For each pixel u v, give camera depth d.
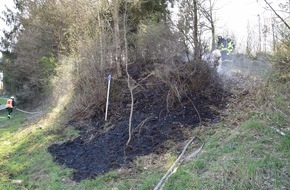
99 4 11.08
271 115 5.34
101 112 9.32
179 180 4.61
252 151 4.53
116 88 9.87
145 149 6.26
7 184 6.65
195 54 7.75
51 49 17.61
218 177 4.27
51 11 16.39
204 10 9.85
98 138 7.77
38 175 6.91
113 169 5.95
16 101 19.94
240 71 8.07
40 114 13.77
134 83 9.54
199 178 4.42
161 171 5.25
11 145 9.60
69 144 8.21
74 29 12.61
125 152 6.42
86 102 10.14
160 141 6.33
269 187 3.81
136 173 5.55
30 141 9.46
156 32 9.66
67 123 10.00
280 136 4.67
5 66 21.12
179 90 7.69
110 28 11.08
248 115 5.80
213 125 6.17
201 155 5.10
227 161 4.53
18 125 13.03
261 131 4.98
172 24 8.92
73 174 6.37
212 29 10.01
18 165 7.70
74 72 11.73
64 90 12.56
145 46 10.57
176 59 8.09
